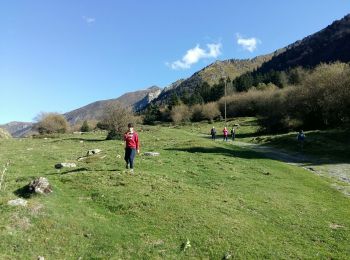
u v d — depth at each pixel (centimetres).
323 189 2503
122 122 6231
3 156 3431
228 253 1318
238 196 1989
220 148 4103
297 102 7662
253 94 13838
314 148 4844
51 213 1474
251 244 1398
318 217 1791
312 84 7481
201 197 1866
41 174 2267
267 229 1565
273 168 3081
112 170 2233
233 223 1570
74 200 1711
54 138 7012
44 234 1337
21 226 1349
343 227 1680
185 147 3941
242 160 3303
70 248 1291
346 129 5766
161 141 4981
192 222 1535
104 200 1730
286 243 1447
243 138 7231
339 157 4250
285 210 1836
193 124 13000
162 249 1329
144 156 3009
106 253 1281
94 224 1464
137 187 1905
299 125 7550
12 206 1470
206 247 1354
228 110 14388
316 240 1507
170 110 16038
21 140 6556
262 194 2094
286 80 16075
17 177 2166
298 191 2305
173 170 2475
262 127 8188
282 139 5706
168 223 1523
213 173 2500
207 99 17762
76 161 2912
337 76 6938
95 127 12038
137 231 1448
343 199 2256
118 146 4519
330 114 6769
